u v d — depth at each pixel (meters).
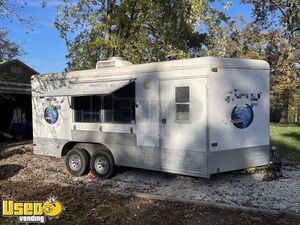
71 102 10.73
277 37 31.69
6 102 22.11
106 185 9.23
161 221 6.52
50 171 11.16
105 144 9.94
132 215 6.87
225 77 8.23
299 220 6.34
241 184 8.60
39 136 11.76
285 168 10.58
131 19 15.38
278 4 33.59
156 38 15.90
